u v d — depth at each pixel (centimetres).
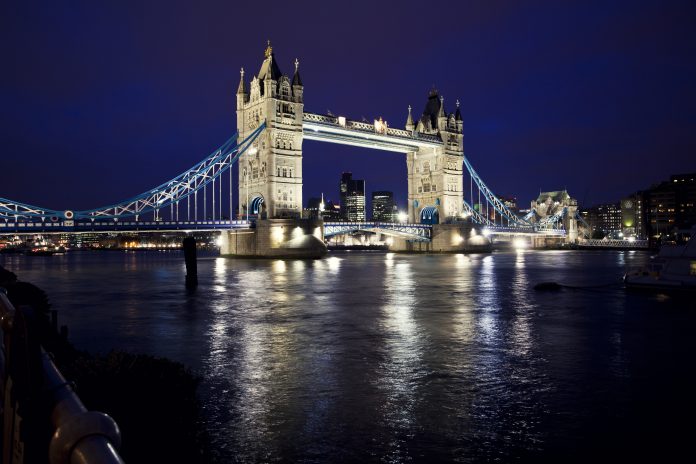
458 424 1708
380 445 1545
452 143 18438
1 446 396
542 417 1772
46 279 8025
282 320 3850
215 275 8444
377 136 15888
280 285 6662
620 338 3131
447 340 3072
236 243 14450
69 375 998
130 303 4928
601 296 5375
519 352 2753
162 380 1034
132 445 931
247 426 1689
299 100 14138
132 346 2939
